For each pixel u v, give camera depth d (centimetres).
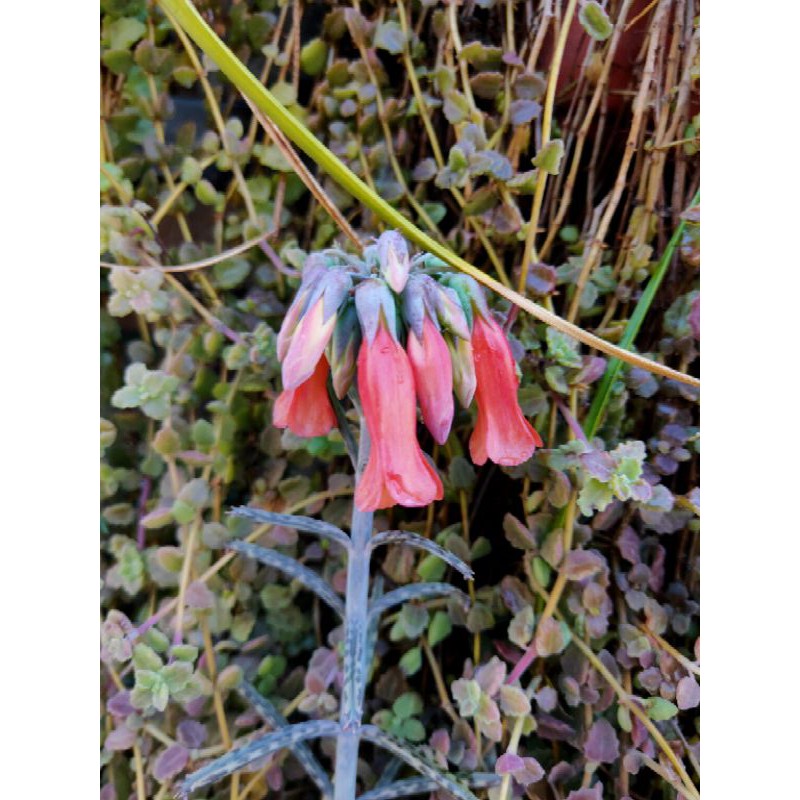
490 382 15
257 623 20
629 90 17
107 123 18
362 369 13
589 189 18
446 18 17
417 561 19
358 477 16
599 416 17
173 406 18
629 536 18
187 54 18
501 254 18
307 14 18
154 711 18
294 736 16
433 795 18
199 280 18
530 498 17
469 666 18
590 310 18
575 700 17
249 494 20
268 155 18
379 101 18
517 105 17
